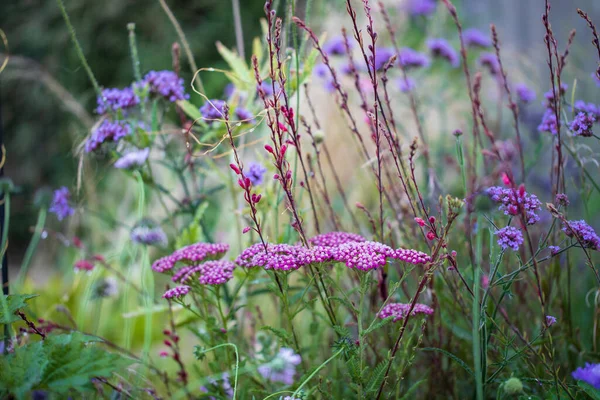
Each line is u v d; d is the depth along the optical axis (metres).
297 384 0.84
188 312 0.99
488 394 0.90
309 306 0.88
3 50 2.62
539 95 1.40
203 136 0.99
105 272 1.21
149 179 0.99
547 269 0.93
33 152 2.56
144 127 1.00
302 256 0.81
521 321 0.94
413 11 1.69
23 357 0.79
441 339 0.90
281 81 0.83
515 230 0.80
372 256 0.79
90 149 0.97
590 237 0.80
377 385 0.82
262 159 0.99
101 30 2.65
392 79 1.38
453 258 0.80
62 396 0.83
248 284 0.97
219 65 2.66
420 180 1.14
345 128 1.43
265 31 1.02
